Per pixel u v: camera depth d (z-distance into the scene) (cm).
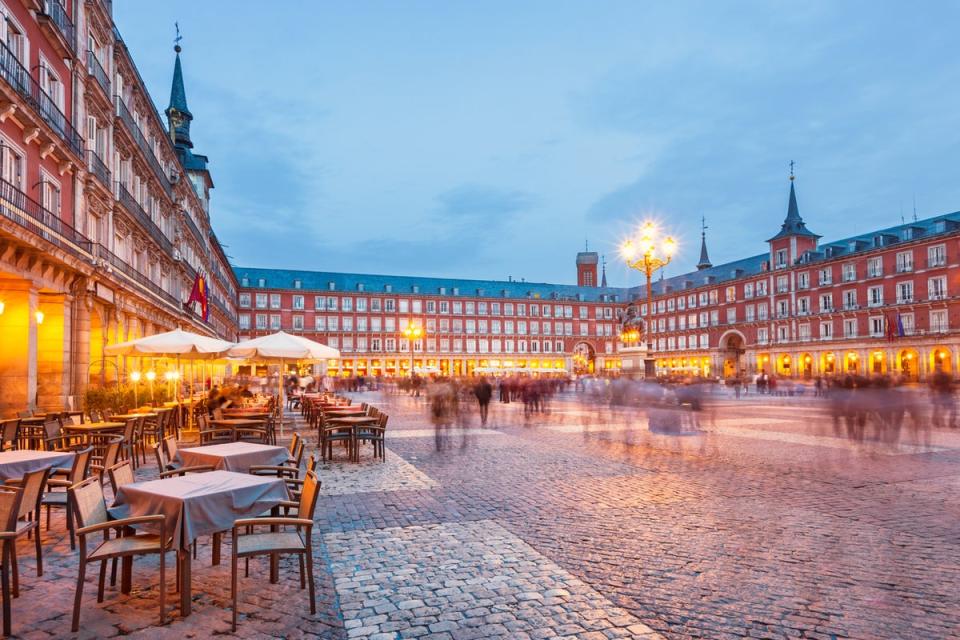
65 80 2005
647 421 2134
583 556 632
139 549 483
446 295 9400
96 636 450
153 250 3266
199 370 4172
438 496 920
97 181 2191
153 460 1259
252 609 498
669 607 505
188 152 5297
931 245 5194
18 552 650
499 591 539
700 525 751
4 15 1570
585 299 10288
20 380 1700
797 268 6525
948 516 790
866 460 1232
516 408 2867
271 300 8456
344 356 8688
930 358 5094
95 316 2327
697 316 8238
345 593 533
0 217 1363
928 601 518
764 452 1349
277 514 621
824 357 6109
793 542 679
